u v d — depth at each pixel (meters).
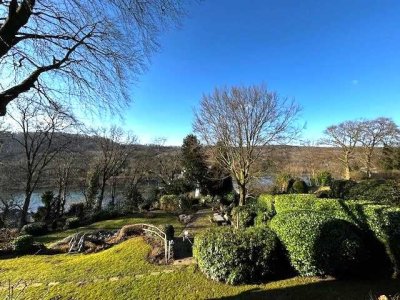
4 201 23.23
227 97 18.23
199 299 7.00
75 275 9.20
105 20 5.74
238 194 23.11
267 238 8.09
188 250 10.89
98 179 29.50
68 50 5.82
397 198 9.28
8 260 11.80
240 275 7.62
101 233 16.30
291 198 10.84
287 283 7.23
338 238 6.99
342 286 6.65
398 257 6.74
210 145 19.05
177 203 23.33
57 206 24.95
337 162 33.41
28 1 4.72
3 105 5.22
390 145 29.75
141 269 9.23
